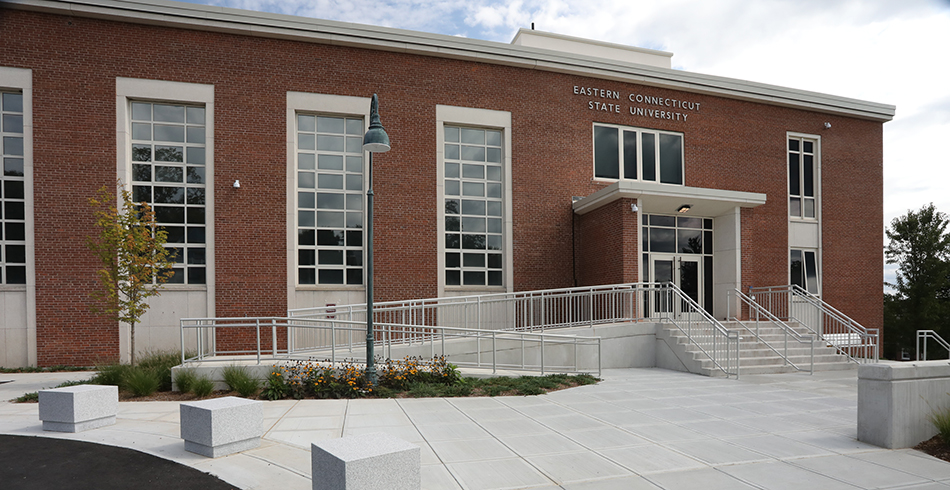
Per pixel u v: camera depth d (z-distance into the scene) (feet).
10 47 49.44
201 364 36.78
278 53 55.16
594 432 24.54
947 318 117.29
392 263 56.80
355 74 57.06
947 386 23.48
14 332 49.19
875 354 51.80
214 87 53.42
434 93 59.16
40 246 49.44
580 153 63.26
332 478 14.25
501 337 45.93
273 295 53.67
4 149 50.24
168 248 52.47
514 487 17.31
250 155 54.03
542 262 61.05
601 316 56.29
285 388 33.58
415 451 15.10
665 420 27.09
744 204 58.80
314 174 56.49
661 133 66.69
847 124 74.08
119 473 18.52
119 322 50.39
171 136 53.42
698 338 48.88
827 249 71.56
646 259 59.93
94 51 50.98
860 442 23.02
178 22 52.08
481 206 61.00
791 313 63.26
